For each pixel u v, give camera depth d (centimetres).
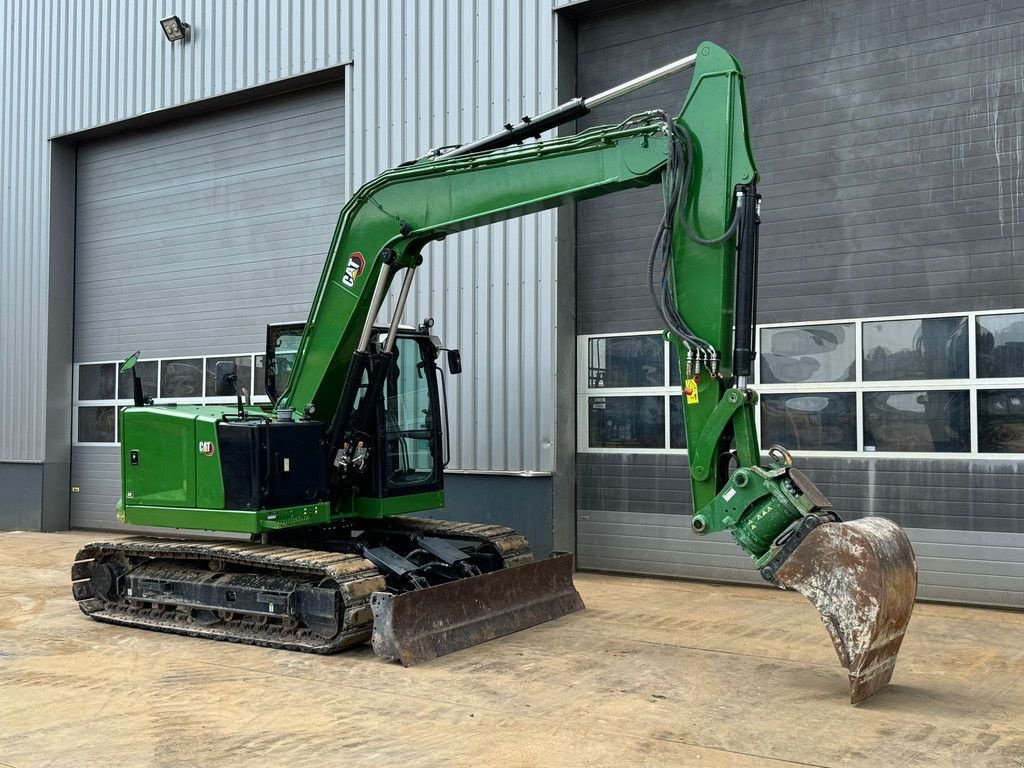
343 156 1155
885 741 457
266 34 1170
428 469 797
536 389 962
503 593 700
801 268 877
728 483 552
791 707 511
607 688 548
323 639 649
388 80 1075
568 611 759
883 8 848
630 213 965
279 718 500
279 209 1209
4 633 713
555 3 969
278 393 786
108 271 1370
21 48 1416
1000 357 788
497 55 1004
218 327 1259
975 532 793
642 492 950
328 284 731
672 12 948
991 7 804
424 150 1050
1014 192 789
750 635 685
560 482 960
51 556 1106
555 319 955
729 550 902
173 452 731
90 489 1370
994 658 624
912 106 834
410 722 491
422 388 799
